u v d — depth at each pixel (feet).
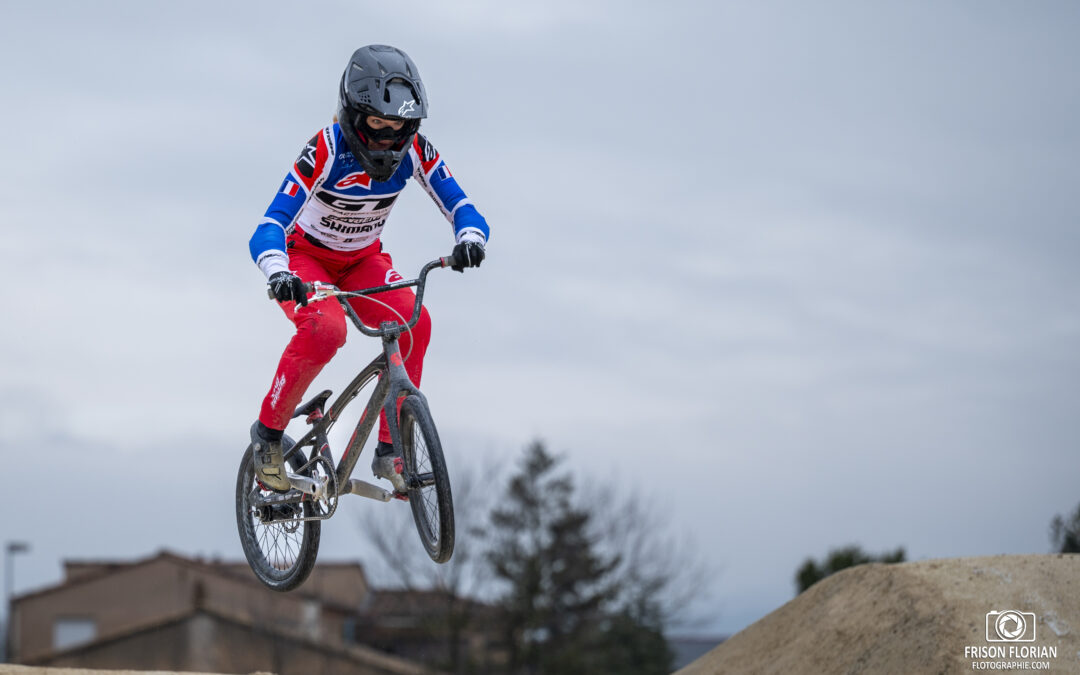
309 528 22.39
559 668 105.91
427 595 108.47
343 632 131.64
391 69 19.24
